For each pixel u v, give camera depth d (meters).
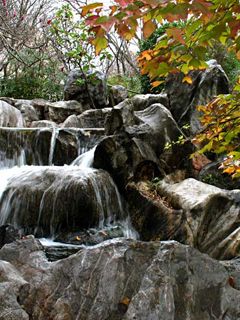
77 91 10.19
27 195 5.37
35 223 5.28
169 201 5.36
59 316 2.72
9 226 5.05
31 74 11.95
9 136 6.88
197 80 7.06
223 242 4.75
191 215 4.92
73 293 2.82
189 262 2.87
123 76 13.60
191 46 2.04
